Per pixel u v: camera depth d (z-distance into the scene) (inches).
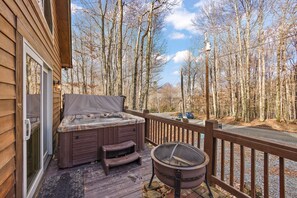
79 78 735.1
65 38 223.3
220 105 741.9
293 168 182.5
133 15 460.8
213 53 675.4
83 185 95.9
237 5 522.3
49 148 145.3
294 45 468.8
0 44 54.5
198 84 918.4
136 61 438.0
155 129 162.9
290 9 422.0
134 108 416.8
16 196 66.1
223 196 82.7
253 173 72.2
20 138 70.4
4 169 56.5
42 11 117.6
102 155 124.5
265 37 488.7
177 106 1075.9
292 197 129.1
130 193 88.3
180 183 68.1
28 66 86.9
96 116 181.6
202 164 70.5
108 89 473.4
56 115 197.2
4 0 56.9
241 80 546.6
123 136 143.9
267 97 590.6
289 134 354.9
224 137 86.0
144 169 117.0
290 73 514.3
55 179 102.6
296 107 517.7
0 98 54.2
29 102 89.5
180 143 89.9
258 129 418.3
